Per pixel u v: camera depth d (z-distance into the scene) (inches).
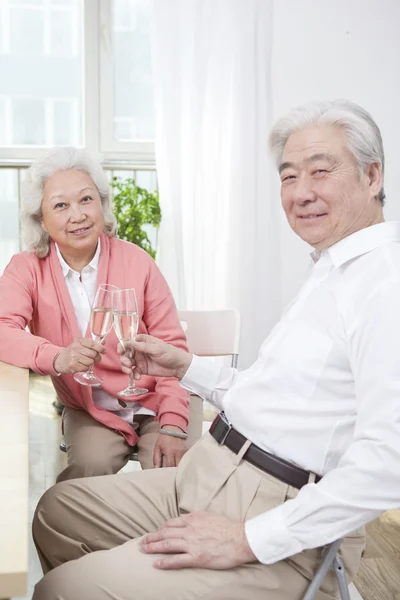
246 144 159.0
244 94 157.5
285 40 158.9
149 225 183.9
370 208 56.1
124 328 67.7
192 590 48.9
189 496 58.1
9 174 180.7
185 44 154.9
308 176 56.0
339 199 55.2
